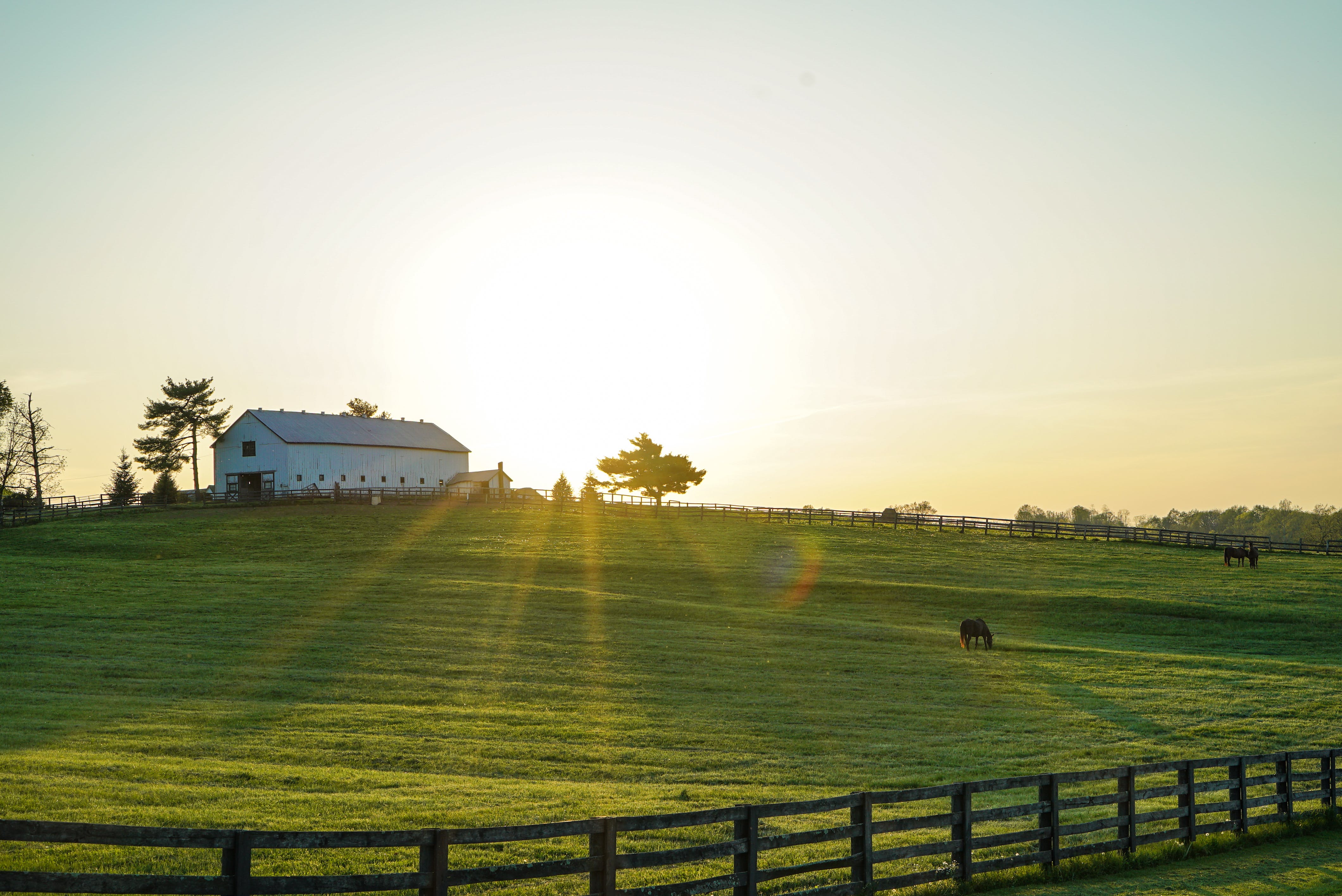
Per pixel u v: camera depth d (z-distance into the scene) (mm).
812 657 38625
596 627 43438
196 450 108125
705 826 17672
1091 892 14602
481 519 84062
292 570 57781
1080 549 74938
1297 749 26344
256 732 24547
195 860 14078
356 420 106875
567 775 21938
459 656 36562
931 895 14039
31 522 80062
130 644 36438
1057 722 29047
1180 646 43594
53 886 8695
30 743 22094
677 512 98250
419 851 15328
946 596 53938
